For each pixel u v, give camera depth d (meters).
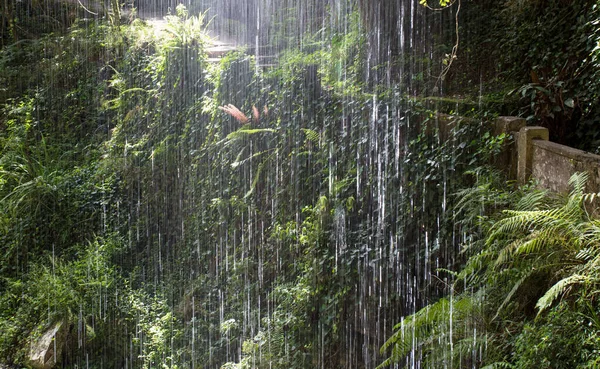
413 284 6.15
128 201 10.05
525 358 4.06
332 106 7.57
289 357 6.73
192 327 7.96
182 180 9.48
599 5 6.13
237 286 7.94
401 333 5.14
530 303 4.54
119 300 8.44
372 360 6.36
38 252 9.79
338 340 6.61
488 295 4.72
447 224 5.88
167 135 9.96
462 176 5.92
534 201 4.66
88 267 8.73
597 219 4.37
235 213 8.41
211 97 9.52
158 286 8.94
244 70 8.91
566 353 3.88
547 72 6.65
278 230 7.65
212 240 8.73
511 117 5.76
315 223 7.06
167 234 9.52
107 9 13.33
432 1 8.88
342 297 6.62
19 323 8.06
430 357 4.90
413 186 6.29
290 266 7.41
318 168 7.53
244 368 6.83
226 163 8.77
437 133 6.25
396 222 6.36
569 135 5.92
